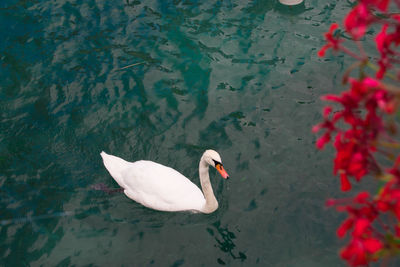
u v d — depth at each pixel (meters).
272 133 9.09
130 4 12.45
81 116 9.52
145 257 7.31
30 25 11.70
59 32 11.52
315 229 7.47
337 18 11.82
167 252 7.39
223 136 9.12
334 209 7.73
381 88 1.79
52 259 7.21
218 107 9.70
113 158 8.51
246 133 9.14
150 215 8.11
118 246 7.48
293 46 11.07
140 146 9.03
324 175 8.30
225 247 7.39
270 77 10.30
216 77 10.38
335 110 9.45
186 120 9.47
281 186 8.18
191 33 11.54
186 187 8.16
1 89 10.02
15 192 8.22
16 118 9.45
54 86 10.12
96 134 9.22
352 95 1.84
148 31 11.60
